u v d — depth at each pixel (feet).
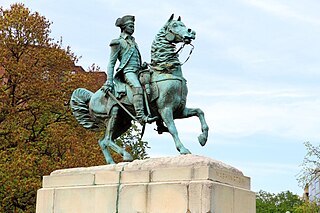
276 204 245.86
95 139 74.54
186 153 29.66
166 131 32.83
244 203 27.91
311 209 104.53
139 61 33.53
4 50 72.18
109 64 33.47
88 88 77.87
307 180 82.89
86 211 30.01
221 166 27.55
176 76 31.78
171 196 26.66
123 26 34.12
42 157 68.23
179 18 33.04
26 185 63.21
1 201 64.64
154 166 28.40
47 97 72.69
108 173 29.84
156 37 32.73
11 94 72.84
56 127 72.08
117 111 33.42
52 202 31.65
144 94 31.81
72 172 31.91
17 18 74.18
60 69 76.69
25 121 73.72
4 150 68.69
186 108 32.22
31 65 73.61
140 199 27.78
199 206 25.61
